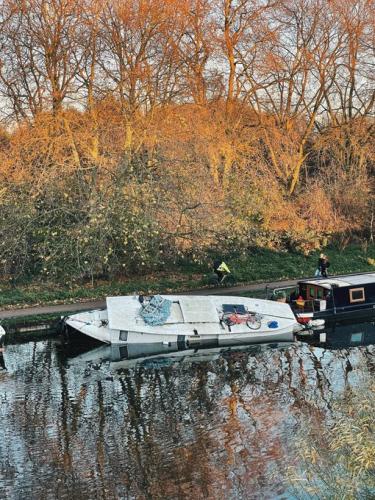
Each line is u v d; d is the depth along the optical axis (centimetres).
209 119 3647
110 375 2159
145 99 3425
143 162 3256
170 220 3180
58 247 2969
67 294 2964
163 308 2544
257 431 1658
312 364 2217
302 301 2806
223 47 3900
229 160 3553
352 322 2825
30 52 3447
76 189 3114
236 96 4022
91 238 2952
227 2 3906
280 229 3766
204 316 2561
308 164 4603
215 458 1529
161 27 3459
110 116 3325
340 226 3934
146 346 2475
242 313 2600
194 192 3244
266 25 3950
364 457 1155
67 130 3136
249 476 1438
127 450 1589
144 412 1819
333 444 1288
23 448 1616
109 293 3019
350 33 4159
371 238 4038
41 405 1889
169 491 1399
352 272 3575
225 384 2034
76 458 1556
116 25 3416
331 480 1257
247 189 3534
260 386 1998
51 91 3359
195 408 1838
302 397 1873
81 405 1884
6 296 2934
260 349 2461
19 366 2259
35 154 3073
